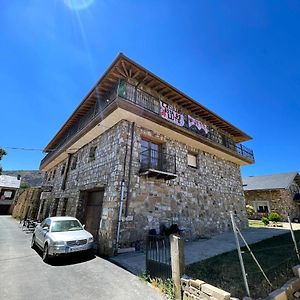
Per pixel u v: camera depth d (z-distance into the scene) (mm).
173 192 10242
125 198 8156
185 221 10242
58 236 6754
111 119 9281
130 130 9297
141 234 8180
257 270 5012
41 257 6965
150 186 9281
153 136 10266
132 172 8773
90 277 5012
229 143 15922
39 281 4719
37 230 8562
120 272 5383
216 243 9055
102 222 8289
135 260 6461
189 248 8016
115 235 7453
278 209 20734
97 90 10789
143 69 9516
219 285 4102
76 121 14586
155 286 4406
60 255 6324
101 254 7461
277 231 12523
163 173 8961
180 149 11641
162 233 8859
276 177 23562
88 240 7043
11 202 40875
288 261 5699
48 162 18500
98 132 10922
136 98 9500
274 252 6840
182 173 11164
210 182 12953
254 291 3824
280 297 3709
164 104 10797
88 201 10984
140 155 9453
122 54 8695
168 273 4332
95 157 10930
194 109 13148
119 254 7238
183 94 11508
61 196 14430
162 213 9320
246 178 27344
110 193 8375
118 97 8133
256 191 22828
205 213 11625
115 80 10141
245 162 16359
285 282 4320
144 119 9234
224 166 14953
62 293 4082
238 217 14312
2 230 14219
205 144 12281
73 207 11672
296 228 14312
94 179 10188
